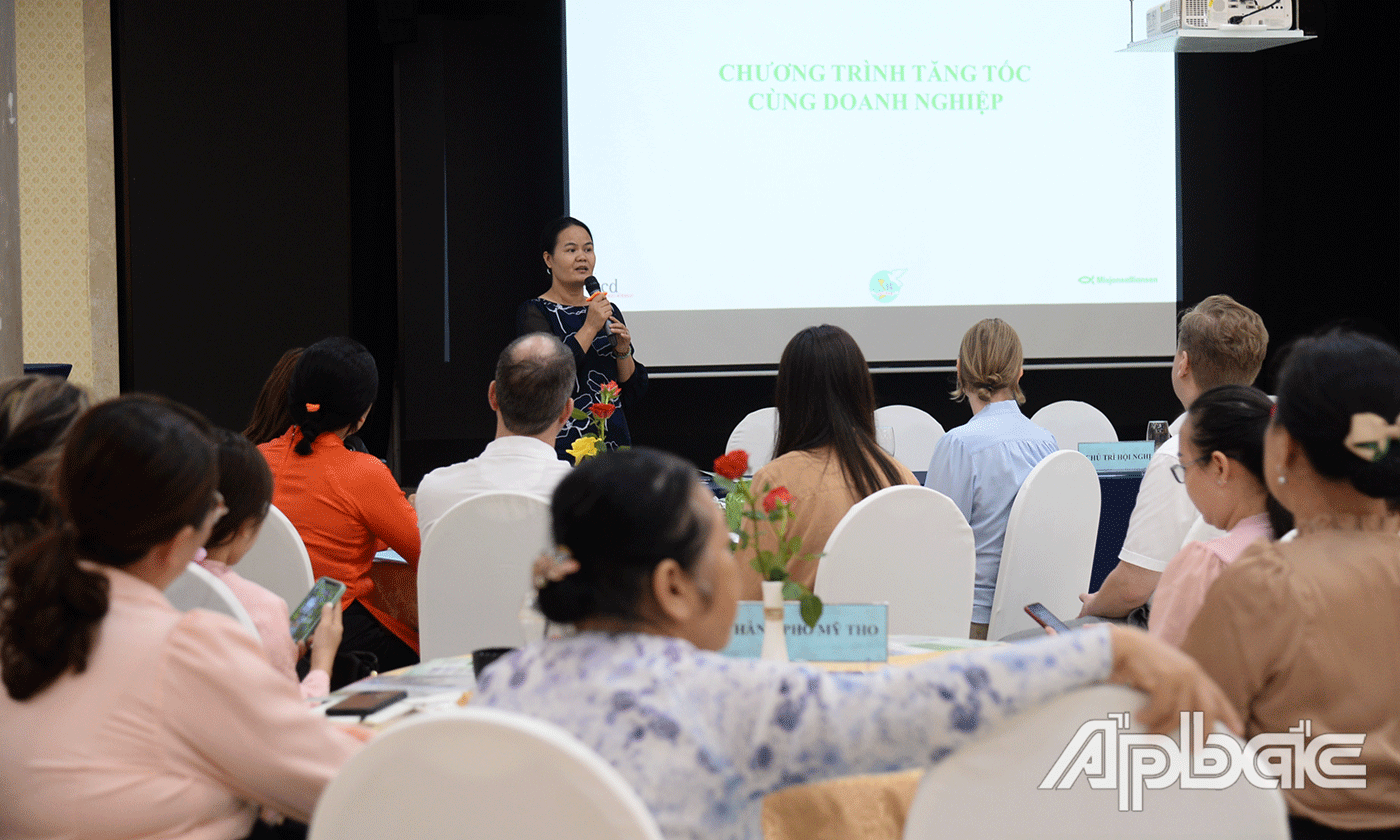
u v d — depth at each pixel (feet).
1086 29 18.81
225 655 3.92
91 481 3.89
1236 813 3.44
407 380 19.27
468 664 6.07
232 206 18.26
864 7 18.48
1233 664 4.13
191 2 18.06
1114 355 19.21
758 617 5.70
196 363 18.33
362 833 3.22
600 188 18.28
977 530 10.03
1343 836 4.15
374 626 8.84
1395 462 4.08
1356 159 20.79
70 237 18.63
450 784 3.10
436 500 8.44
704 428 20.85
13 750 3.82
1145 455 11.79
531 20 19.42
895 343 18.90
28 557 3.85
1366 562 4.14
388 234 19.21
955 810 3.42
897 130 18.65
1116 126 18.98
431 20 18.93
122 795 3.81
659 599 3.45
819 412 7.72
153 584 4.12
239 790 3.99
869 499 7.22
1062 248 19.03
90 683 3.84
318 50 18.24
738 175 18.47
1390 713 4.13
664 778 3.26
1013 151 18.85
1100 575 11.57
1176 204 19.16
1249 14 14.61
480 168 19.48
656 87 18.25
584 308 13.64
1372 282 20.98
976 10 18.63
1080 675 3.33
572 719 3.33
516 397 8.38
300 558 7.68
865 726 3.28
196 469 4.02
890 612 7.57
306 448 8.45
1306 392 4.18
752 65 18.38
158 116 18.11
